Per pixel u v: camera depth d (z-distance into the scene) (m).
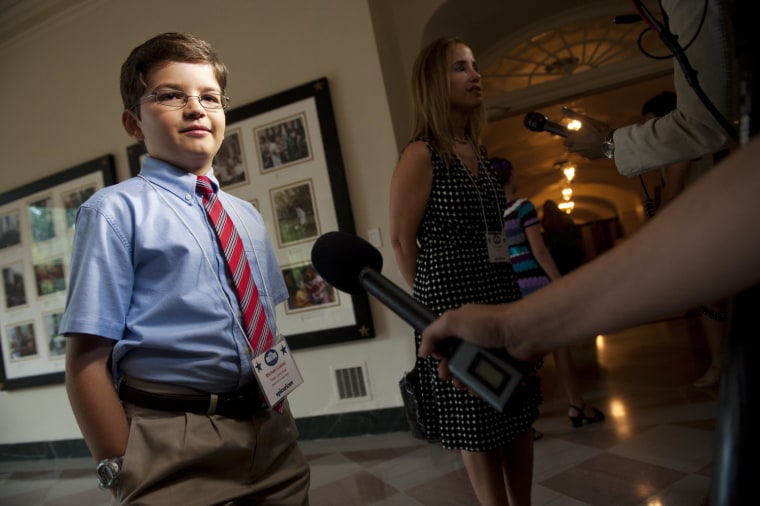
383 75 3.47
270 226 3.71
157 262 1.03
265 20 3.76
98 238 0.98
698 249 0.31
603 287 0.38
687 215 0.32
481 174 1.59
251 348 1.10
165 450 0.94
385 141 3.46
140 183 1.09
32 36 4.46
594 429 2.71
